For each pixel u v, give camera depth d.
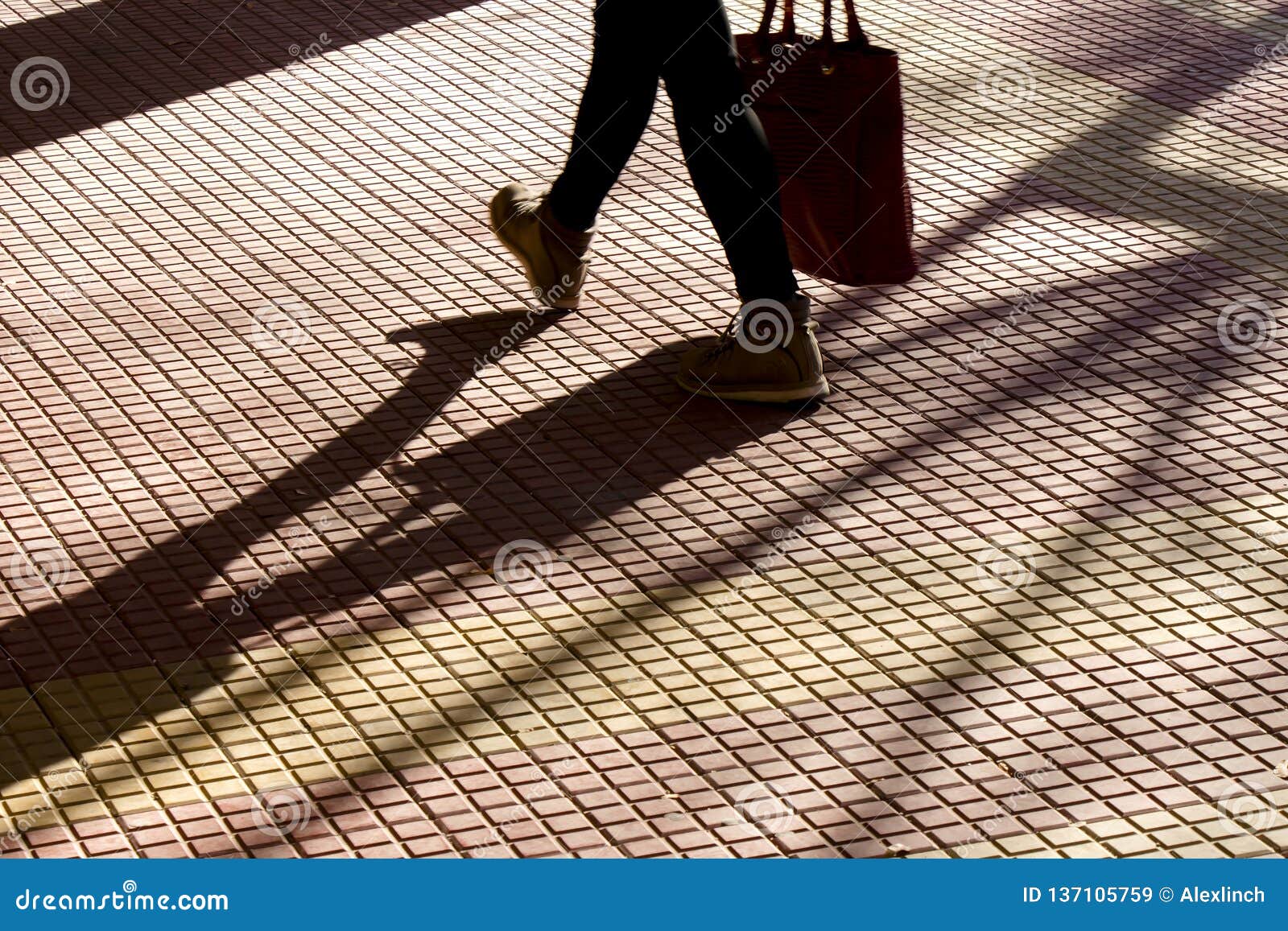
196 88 7.51
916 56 7.76
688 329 5.23
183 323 5.31
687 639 3.74
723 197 4.64
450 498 4.32
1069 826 3.16
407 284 5.56
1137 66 7.57
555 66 7.80
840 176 4.65
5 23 8.41
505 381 4.93
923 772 3.30
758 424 4.68
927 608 3.83
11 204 6.25
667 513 4.24
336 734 3.45
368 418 4.73
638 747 3.39
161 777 3.32
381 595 3.92
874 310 5.34
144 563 4.05
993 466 4.43
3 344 5.17
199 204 6.23
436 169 6.56
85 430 4.68
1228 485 4.31
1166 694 3.52
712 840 3.13
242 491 4.37
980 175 6.37
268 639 3.76
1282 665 3.60
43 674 3.63
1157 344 5.07
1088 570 3.96
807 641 3.72
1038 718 3.45
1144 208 6.05
